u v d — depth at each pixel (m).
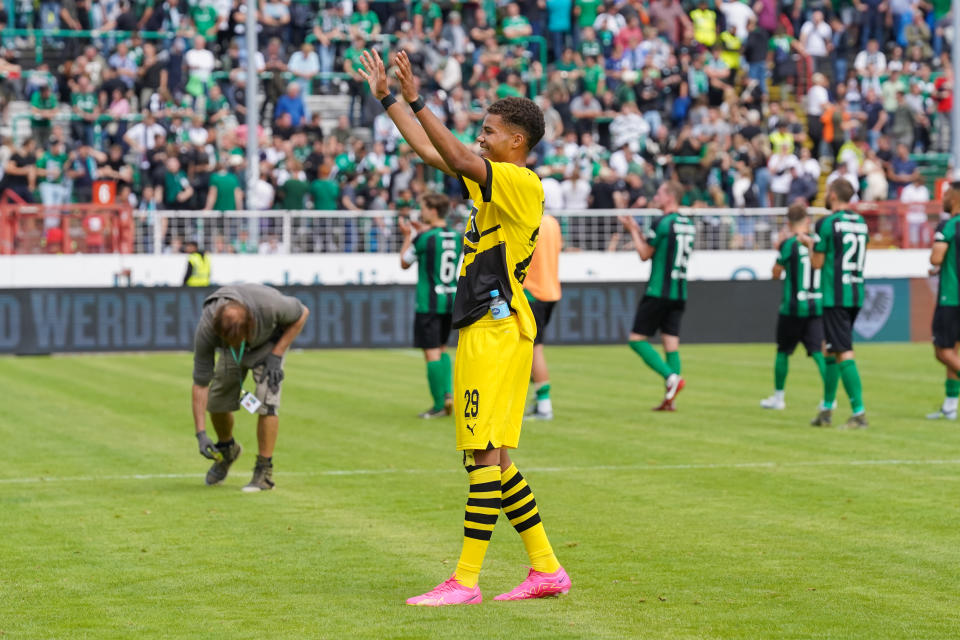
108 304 24.89
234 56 32.12
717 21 35.22
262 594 7.09
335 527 8.96
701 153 30.89
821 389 18.53
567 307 26.44
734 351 25.28
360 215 27.80
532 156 31.27
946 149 35.09
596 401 17.06
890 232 28.81
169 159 28.00
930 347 26.05
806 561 7.90
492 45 32.97
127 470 11.53
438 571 7.65
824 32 34.75
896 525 8.99
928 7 36.44
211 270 26.92
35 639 6.17
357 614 6.65
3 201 27.83
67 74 31.16
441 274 15.28
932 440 13.32
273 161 30.02
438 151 6.57
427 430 14.29
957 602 6.91
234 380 10.38
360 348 25.84
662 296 15.95
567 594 7.10
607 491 10.38
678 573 7.59
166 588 7.22
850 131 33.09
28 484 10.77
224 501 9.98
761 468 11.52
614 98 32.41
